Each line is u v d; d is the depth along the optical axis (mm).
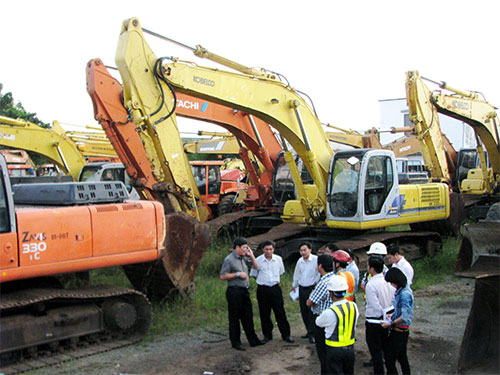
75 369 6254
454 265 12195
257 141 15000
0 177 6270
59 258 6672
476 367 6141
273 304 7301
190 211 10078
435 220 14070
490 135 16844
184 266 8828
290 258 12133
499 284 6273
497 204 11867
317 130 11758
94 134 23297
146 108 9500
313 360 6629
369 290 5926
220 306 8883
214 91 10102
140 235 7527
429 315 8609
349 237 11930
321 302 6371
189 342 7309
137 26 9461
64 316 6727
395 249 7039
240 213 15305
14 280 6543
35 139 19797
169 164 9766
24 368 6203
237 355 6801
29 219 6445
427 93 14891
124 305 7258
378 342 5902
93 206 7148
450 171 21609
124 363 6477
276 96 10992
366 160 11086
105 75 9727
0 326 6184
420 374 6164
